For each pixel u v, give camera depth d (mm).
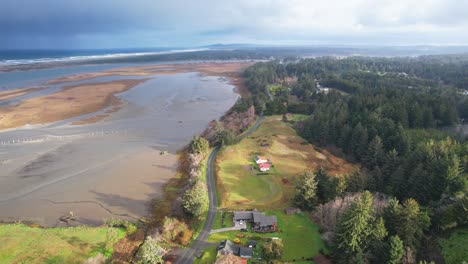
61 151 110625
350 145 106812
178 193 84688
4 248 60125
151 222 71500
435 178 67812
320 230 65188
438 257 50656
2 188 85688
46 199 81125
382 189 75625
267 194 82875
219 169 95625
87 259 57969
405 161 78000
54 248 60812
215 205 77688
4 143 116062
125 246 62719
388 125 104125
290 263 56344
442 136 103438
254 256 58312
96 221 72562
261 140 117688
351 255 52938
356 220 52688
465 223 53938
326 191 73250
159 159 106750
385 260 49594
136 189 87062
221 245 60188
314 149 111562
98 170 97562
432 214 57031
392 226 54062
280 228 67125
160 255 57906
